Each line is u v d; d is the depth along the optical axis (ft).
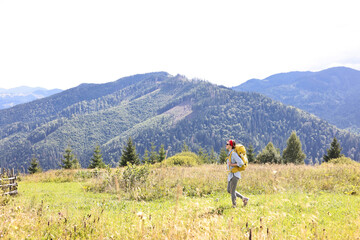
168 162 73.92
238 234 12.01
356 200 26.63
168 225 12.45
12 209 16.12
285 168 50.26
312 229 13.60
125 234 13.51
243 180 38.14
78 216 17.17
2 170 34.27
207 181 38.32
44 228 14.14
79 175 60.08
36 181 55.42
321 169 47.75
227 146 23.53
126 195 33.81
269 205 20.67
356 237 12.80
